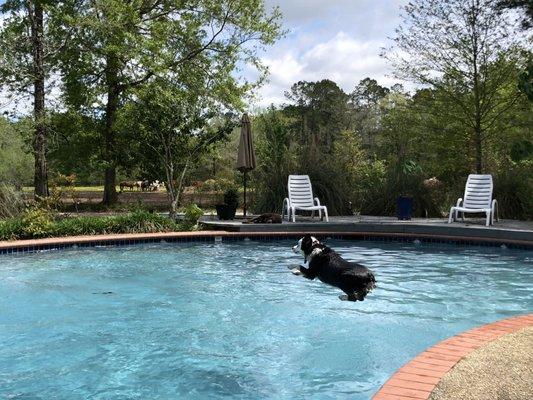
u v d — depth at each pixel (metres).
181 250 12.30
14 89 18.73
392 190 17.92
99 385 4.83
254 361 5.41
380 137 44.72
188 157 17.59
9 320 6.84
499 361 4.12
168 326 6.59
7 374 5.10
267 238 14.09
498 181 16.89
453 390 3.58
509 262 10.62
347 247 12.80
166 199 28.19
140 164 20.84
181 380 4.94
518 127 19.88
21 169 27.62
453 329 6.34
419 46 19.73
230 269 10.07
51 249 12.08
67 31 19.91
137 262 10.73
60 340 6.09
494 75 18.92
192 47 24.27
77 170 27.44
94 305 7.55
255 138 25.39
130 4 22.23
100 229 13.63
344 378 4.95
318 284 8.83
